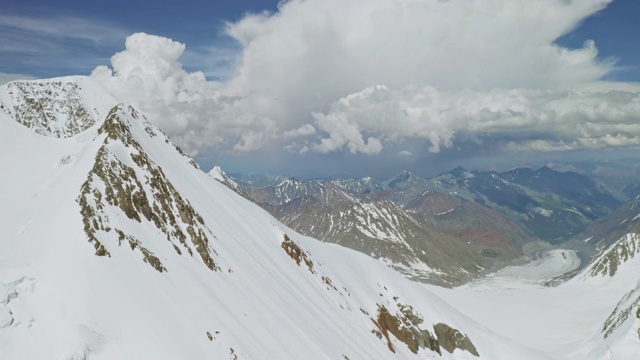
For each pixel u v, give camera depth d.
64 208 66.12
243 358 61.44
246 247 108.88
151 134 125.75
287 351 74.56
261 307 83.00
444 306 163.12
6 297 48.72
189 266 75.44
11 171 86.81
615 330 172.62
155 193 86.50
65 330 48.16
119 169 80.81
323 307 112.69
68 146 102.19
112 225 66.31
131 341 50.53
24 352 45.38
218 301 71.38
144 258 65.19
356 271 159.00
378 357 108.50
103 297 53.47
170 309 59.34
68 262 55.75
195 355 54.53
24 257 56.09
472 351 147.12
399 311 150.75
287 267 119.00
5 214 68.81
